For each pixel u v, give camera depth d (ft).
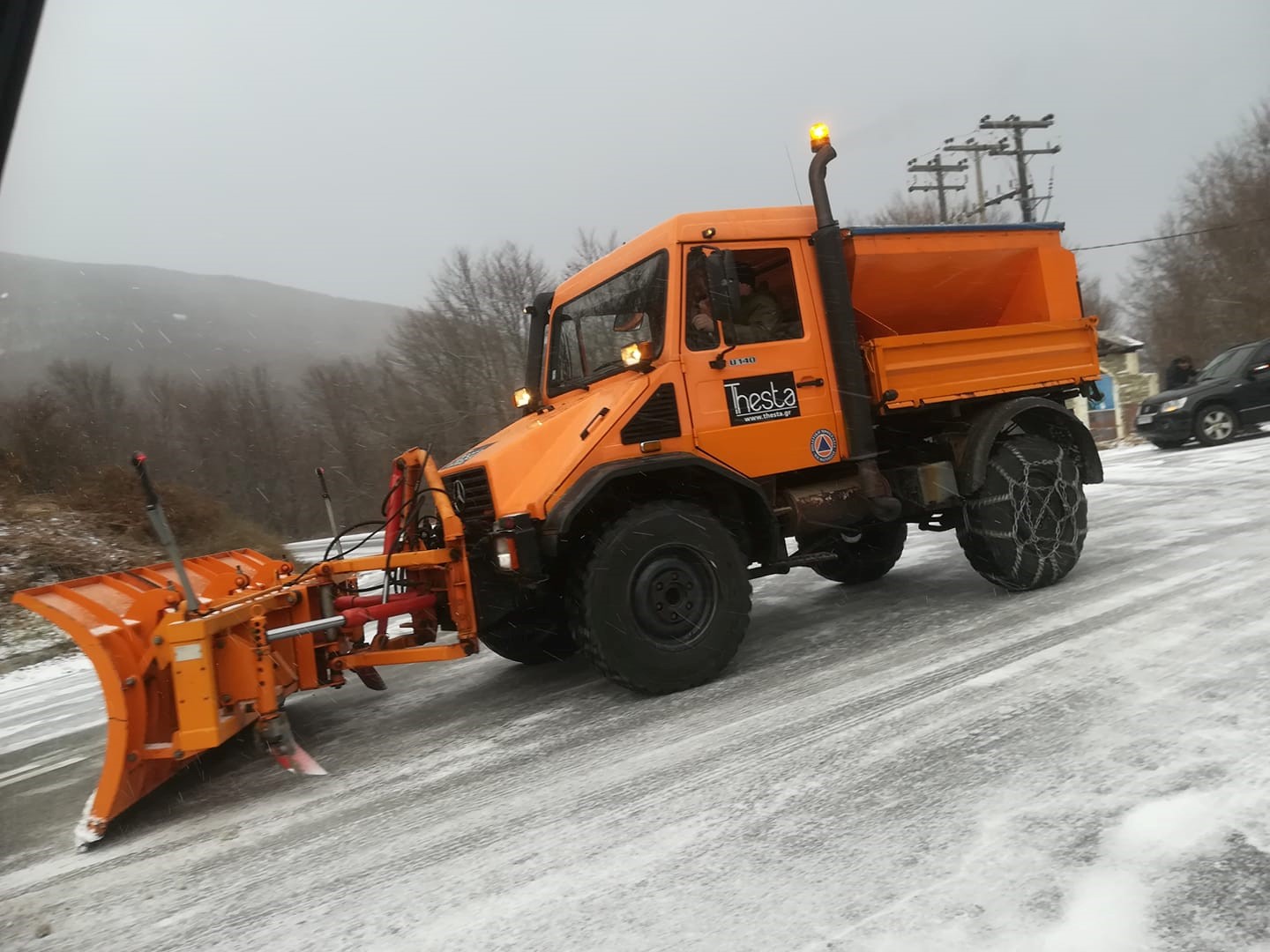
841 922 6.66
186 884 9.02
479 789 10.68
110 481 51.78
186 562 14.47
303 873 8.92
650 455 13.67
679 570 13.58
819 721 11.34
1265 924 6.06
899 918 6.61
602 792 9.99
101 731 16.66
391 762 12.26
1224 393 44.52
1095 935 6.11
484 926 7.33
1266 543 18.60
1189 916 6.23
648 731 11.98
